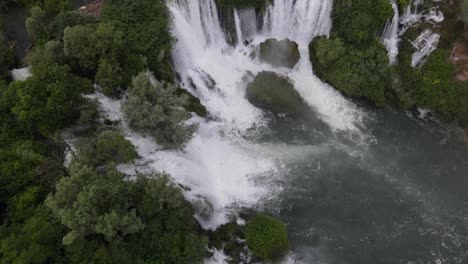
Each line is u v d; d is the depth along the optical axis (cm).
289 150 4456
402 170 4450
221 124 4588
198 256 3384
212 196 4047
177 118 3872
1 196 3378
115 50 4081
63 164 3591
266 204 4081
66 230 3045
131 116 3872
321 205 4116
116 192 3094
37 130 3750
